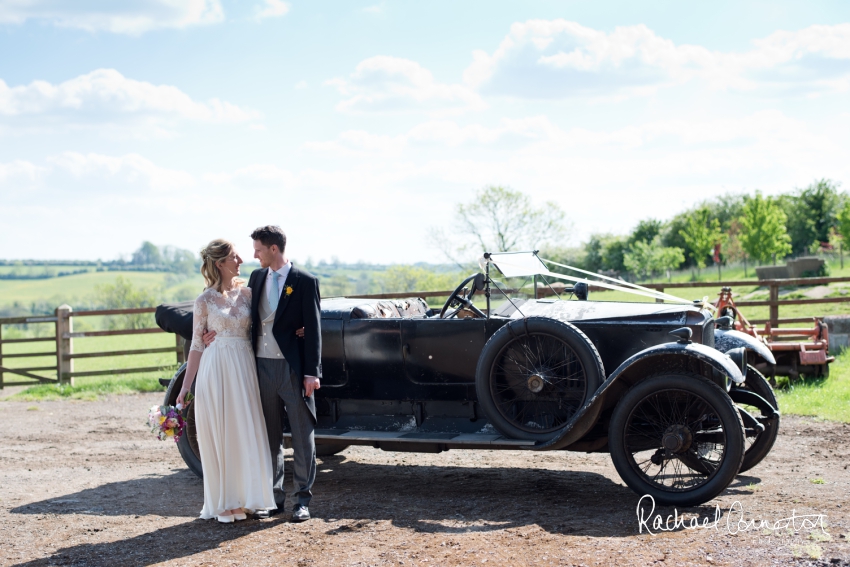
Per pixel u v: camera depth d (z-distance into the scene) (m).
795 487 5.29
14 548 4.34
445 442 5.24
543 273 5.94
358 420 5.89
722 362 4.55
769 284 11.88
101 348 28.81
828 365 9.63
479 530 4.38
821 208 39.81
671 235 43.22
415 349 5.60
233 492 4.73
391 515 4.81
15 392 12.95
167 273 128.12
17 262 136.25
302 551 4.12
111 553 4.21
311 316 4.76
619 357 5.26
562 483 5.70
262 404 4.83
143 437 8.43
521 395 5.32
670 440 4.75
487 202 35.09
